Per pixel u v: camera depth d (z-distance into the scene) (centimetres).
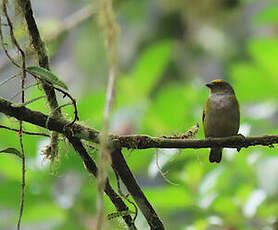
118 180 679
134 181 689
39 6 2350
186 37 2064
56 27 1502
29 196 959
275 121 1205
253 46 1146
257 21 1329
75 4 2334
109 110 508
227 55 2030
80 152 675
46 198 963
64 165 955
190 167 1023
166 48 1201
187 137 745
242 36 2094
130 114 1127
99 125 1095
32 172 973
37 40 657
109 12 547
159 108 1097
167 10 2073
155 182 1103
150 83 1196
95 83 1938
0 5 618
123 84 1180
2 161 967
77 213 978
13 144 970
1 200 959
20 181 952
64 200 971
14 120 670
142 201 694
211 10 2045
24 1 639
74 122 653
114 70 523
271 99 1187
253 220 995
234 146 736
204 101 1196
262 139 742
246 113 1173
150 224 699
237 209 993
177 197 959
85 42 1966
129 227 683
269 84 1174
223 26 2073
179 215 1025
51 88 655
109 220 648
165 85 1852
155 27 2080
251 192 1014
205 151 1032
